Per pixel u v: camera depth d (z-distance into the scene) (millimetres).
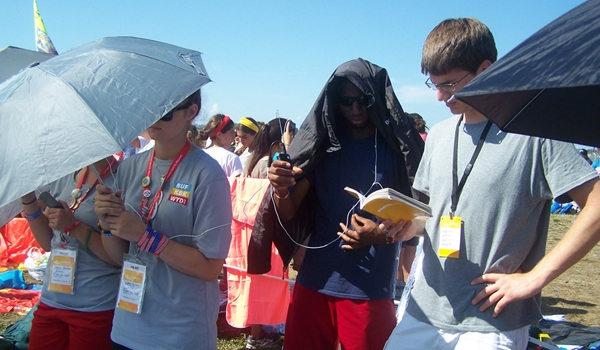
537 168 1960
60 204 2658
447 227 2100
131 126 1946
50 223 2611
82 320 2688
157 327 2289
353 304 2674
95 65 2119
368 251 2695
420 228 2396
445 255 2080
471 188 2066
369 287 2670
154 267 2324
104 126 1912
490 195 2023
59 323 2775
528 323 2055
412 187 2463
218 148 5285
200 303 2355
